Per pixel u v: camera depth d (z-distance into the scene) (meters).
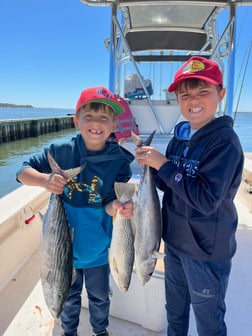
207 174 1.41
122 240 1.68
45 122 30.16
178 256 1.67
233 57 3.79
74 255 1.90
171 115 4.66
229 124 1.50
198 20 4.14
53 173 1.62
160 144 4.19
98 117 1.79
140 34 4.58
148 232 1.65
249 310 2.29
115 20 3.75
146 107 4.65
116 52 4.17
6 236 2.47
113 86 4.11
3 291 2.45
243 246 3.18
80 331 2.07
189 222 1.54
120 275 1.71
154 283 1.98
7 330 2.06
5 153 18.77
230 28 3.70
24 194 2.89
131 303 2.09
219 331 1.58
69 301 1.90
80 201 1.86
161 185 1.77
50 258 1.63
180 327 1.81
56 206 1.63
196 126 1.65
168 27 4.35
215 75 1.55
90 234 1.87
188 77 1.53
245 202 4.29
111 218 1.95
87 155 1.84
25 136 26.14
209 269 1.53
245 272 2.75
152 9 3.83
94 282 1.92
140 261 1.67
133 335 2.04
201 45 4.71
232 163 1.41
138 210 1.65
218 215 1.50
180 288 1.75
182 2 3.46
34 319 2.16
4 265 2.49
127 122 3.96
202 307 1.58
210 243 1.51
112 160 1.87
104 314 1.96
